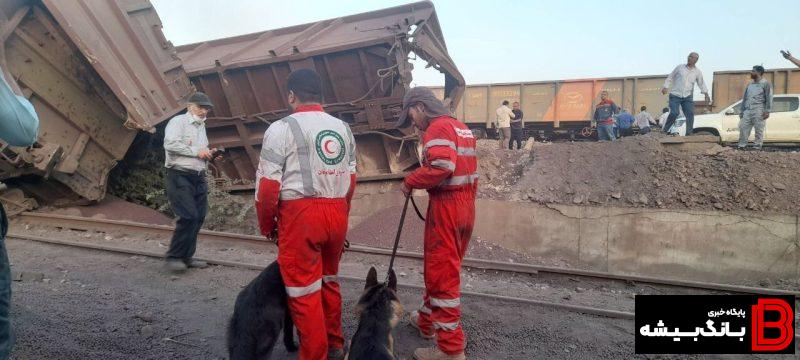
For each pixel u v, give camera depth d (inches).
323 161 120.4
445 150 132.0
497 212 365.1
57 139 286.8
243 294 123.2
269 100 376.8
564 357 150.9
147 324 159.8
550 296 208.4
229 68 368.8
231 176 414.3
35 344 136.2
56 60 283.9
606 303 200.7
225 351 146.3
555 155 410.6
